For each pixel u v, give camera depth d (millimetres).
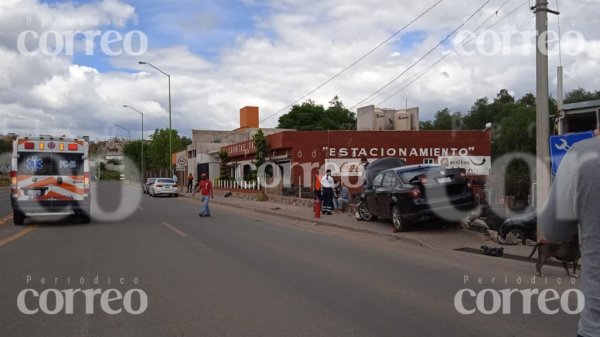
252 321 6176
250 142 37562
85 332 5852
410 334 5691
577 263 8859
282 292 7613
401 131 30859
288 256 10852
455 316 6387
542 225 3025
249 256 10859
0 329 5973
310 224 17859
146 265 9828
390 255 10953
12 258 10711
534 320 6219
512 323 6098
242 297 7316
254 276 8766
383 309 6691
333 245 12516
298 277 8680
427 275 8820
